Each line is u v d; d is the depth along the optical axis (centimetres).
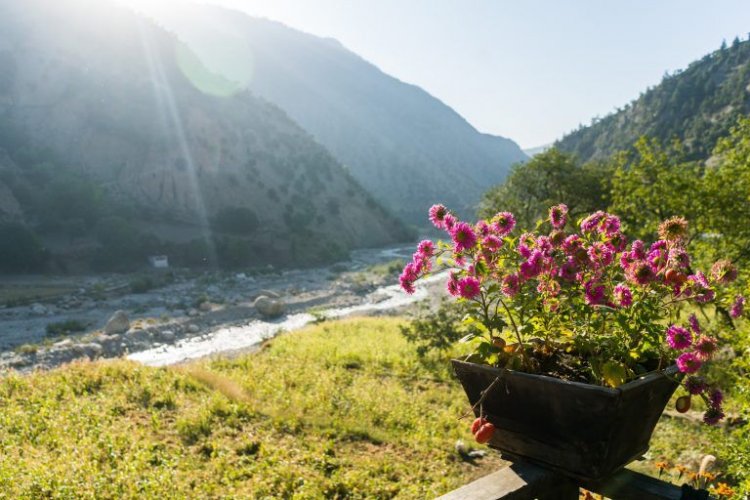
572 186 3462
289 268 8712
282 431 989
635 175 1570
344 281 7062
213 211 10281
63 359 3303
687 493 171
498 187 3925
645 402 179
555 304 213
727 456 577
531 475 177
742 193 1369
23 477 660
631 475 184
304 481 747
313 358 1758
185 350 3634
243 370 1517
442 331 1784
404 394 1337
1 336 4000
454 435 1046
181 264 8169
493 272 209
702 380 184
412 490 764
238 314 4978
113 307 5275
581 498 349
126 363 1373
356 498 729
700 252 1411
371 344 1986
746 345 636
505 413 191
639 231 1556
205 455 839
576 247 213
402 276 216
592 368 190
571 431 173
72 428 880
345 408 1166
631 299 198
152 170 10450
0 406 991
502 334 222
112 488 667
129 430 902
